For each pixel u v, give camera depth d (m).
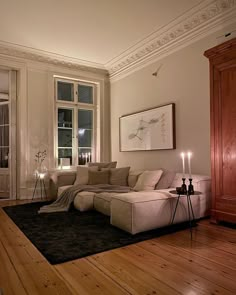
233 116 2.86
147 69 4.75
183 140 3.97
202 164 3.65
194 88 3.80
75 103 5.62
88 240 2.47
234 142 2.85
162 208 2.80
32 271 1.83
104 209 3.42
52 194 4.74
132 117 5.08
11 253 2.18
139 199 2.68
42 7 3.43
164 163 4.34
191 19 3.68
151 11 3.55
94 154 5.87
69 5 3.39
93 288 1.60
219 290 1.57
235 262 1.97
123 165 5.42
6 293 1.55
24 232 2.75
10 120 4.95
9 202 4.57
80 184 4.32
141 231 2.64
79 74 5.57
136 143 4.95
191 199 3.10
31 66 4.99
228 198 2.89
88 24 3.89
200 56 3.71
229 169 2.89
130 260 2.01
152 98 4.62
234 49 2.82
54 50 4.83
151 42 4.44
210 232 2.72
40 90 5.08
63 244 2.36
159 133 4.39
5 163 5.23
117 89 5.68
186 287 1.60
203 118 3.65
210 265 1.92
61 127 5.46
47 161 5.12
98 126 5.86
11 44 4.54
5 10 3.48
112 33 4.18
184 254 2.13
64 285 1.64
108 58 5.25
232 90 2.87
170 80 4.23
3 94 6.32
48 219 3.31
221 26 3.41
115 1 3.31
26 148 4.88
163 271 1.82
